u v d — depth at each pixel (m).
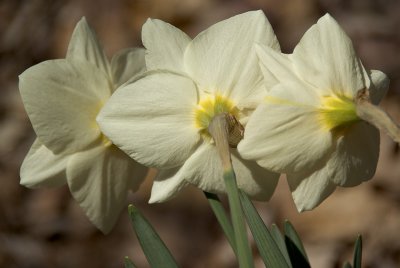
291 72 0.68
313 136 0.69
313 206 0.70
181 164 0.71
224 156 0.68
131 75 0.77
